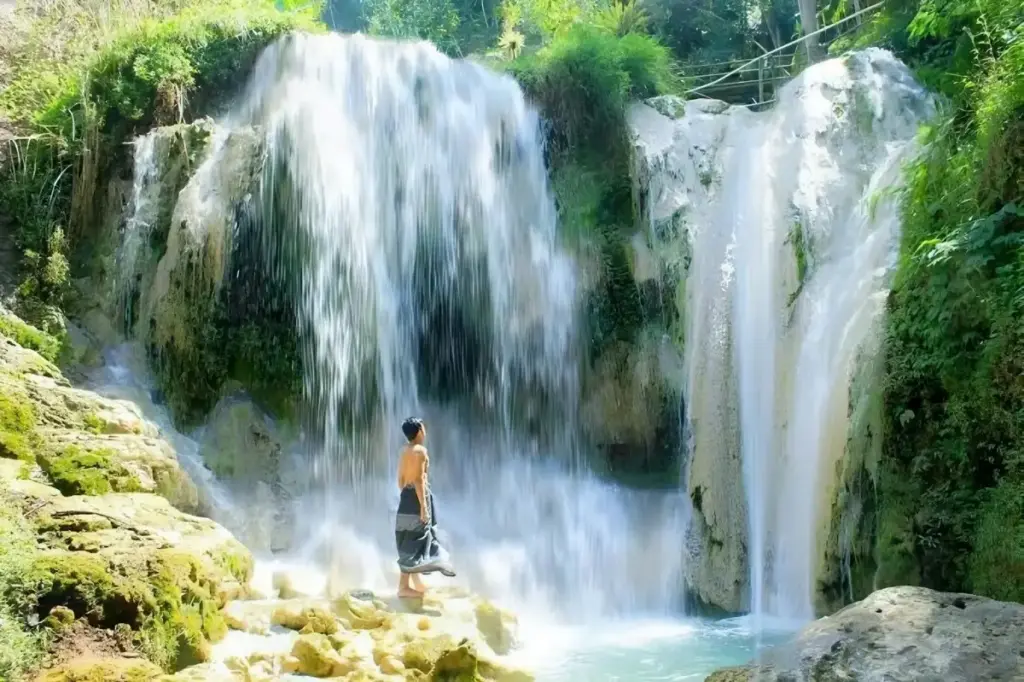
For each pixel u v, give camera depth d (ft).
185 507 29.89
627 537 34.09
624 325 40.52
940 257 24.71
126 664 18.01
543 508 36.91
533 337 41.22
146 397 35.32
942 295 24.99
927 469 24.53
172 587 20.70
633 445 40.34
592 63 43.39
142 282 37.78
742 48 75.41
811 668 17.11
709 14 72.79
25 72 44.96
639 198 40.96
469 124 42.52
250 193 37.40
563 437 40.78
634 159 41.29
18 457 26.12
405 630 23.07
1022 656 16.02
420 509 26.23
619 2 64.08
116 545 21.57
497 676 21.43
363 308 39.29
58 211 39.52
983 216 25.07
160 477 28.96
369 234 39.63
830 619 19.02
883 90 37.40
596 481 39.29
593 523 35.40
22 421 27.27
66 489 25.98
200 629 21.20
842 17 60.39
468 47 77.92
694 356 34.96
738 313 34.68
